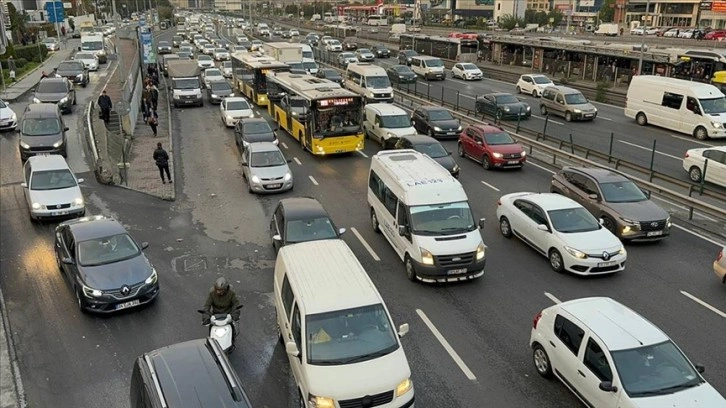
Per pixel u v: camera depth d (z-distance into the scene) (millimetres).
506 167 25078
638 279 15109
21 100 39312
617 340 9609
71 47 74562
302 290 10633
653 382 9109
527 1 144125
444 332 12688
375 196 18344
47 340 12461
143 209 20703
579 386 9938
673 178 21781
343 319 10195
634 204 17656
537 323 11234
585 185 18859
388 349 10000
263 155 22984
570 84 48438
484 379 11023
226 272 15773
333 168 25969
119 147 26859
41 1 96812
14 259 16500
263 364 11547
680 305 13742
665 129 32625
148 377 8234
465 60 65875
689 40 64250
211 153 28562
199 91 41344
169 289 14789
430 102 40875
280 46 46812
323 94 27234
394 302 14047
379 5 149500
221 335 11531
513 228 17609
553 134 30922
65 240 15016
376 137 29766
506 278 15289
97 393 10727
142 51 49344
